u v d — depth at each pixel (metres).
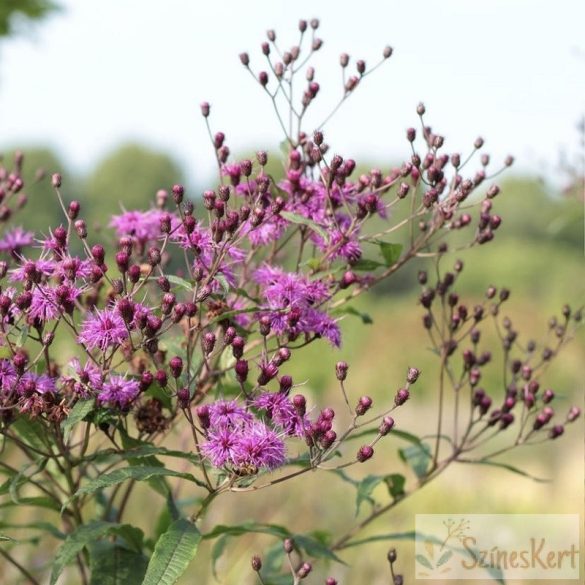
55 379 4.02
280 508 9.66
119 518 4.68
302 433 3.79
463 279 47.81
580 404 18.23
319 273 4.46
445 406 21.52
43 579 6.65
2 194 5.64
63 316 3.82
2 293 3.91
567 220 7.71
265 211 4.21
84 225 3.95
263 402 3.84
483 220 4.93
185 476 3.75
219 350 3.99
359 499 4.65
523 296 46.00
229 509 8.94
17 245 4.76
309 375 18.45
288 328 4.16
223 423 3.78
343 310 4.73
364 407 3.82
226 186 4.04
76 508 4.37
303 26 4.88
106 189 63.56
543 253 47.56
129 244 3.89
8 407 3.72
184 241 4.16
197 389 4.48
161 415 4.19
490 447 15.27
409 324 31.84
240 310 4.09
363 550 9.59
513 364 5.10
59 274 3.98
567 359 25.05
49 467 4.70
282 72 4.85
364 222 4.47
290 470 10.34
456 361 24.80
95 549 4.28
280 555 5.24
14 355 3.83
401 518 10.96
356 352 28.75
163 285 3.95
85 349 3.84
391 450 13.68
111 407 3.91
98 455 4.04
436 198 4.60
